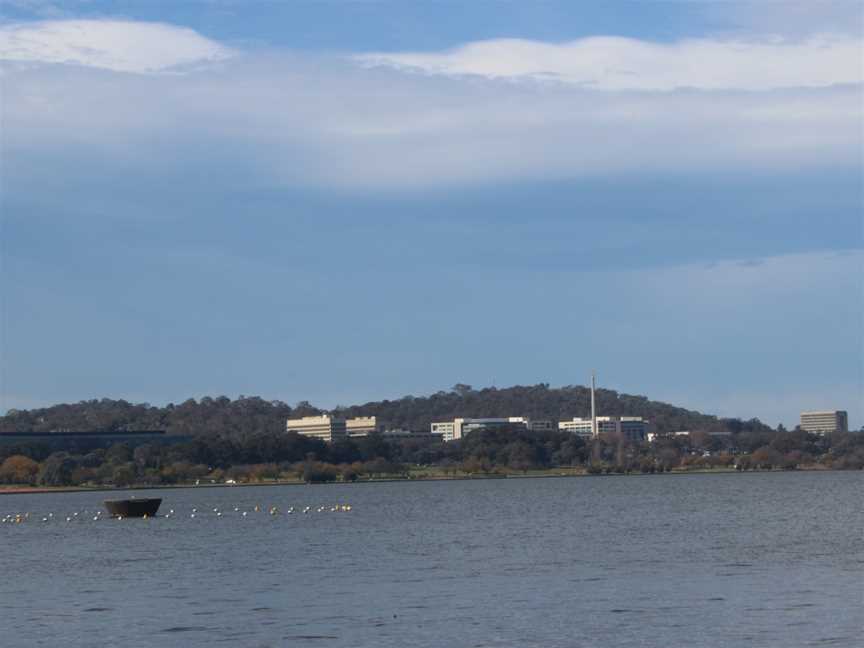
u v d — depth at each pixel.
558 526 163.00
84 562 121.75
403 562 112.19
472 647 66.75
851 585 86.12
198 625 75.69
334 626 74.06
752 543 124.50
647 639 67.75
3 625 77.12
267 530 166.38
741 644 66.06
